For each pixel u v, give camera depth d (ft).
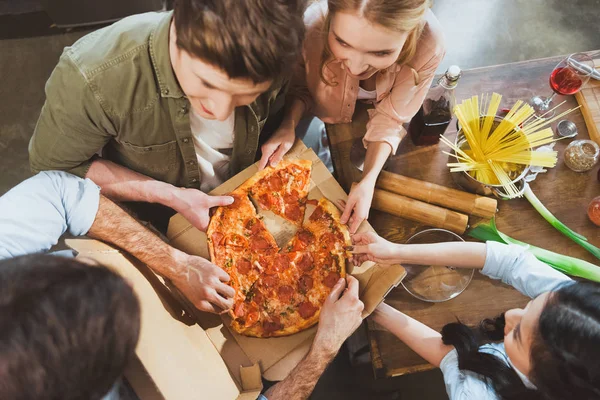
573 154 4.67
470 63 8.40
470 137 4.33
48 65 8.20
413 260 4.23
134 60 3.41
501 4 8.67
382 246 4.24
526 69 5.13
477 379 3.64
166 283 4.04
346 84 4.45
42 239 3.52
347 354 6.54
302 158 4.61
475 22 8.59
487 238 4.54
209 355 3.76
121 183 4.29
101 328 2.03
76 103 3.52
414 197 4.60
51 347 1.92
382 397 6.41
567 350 2.70
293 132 4.64
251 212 4.46
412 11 3.13
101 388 2.15
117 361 2.14
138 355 2.76
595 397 2.70
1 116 7.96
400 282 4.46
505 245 4.22
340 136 4.94
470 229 4.58
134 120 3.83
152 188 4.28
